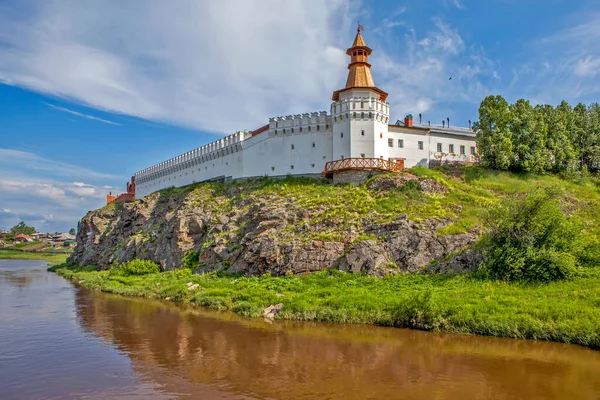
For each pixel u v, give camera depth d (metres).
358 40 64.62
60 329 34.88
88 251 97.75
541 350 27.06
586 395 20.47
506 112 64.19
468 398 20.27
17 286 66.12
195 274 55.72
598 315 28.91
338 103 61.81
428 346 28.22
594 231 45.72
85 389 21.92
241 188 68.38
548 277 36.38
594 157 67.50
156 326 35.16
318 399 20.20
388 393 20.84
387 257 43.94
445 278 39.91
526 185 59.16
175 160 95.31
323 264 45.34
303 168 66.44
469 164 65.56
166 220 74.19
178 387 21.98
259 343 29.52
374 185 55.94
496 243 40.03
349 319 34.22
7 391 21.80
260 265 48.12
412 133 64.56
